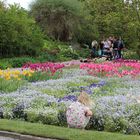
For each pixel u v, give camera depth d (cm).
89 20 5234
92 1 4450
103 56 4062
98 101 1595
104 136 1211
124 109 1459
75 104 1352
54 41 5200
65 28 5488
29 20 3950
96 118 1416
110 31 4197
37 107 1573
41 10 5488
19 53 3788
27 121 1500
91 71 2489
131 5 3934
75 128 1334
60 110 1487
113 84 2114
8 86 1984
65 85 2072
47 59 3834
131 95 1706
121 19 4009
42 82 2164
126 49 4666
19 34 3762
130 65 2728
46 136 1230
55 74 2431
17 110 1562
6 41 3631
